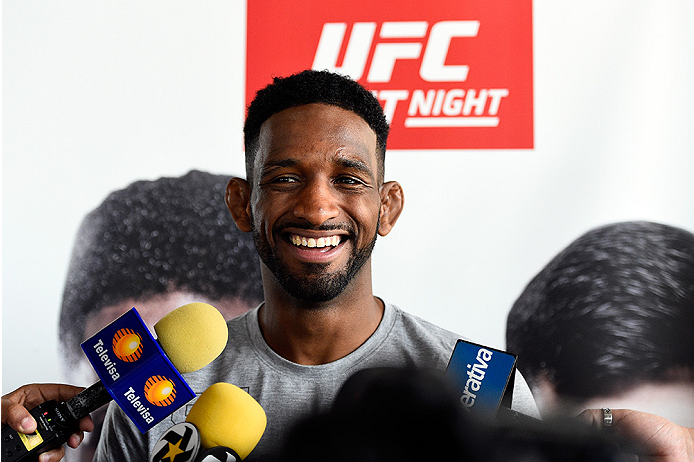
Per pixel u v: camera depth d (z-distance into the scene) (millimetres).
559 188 1882
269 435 1275
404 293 1884
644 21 1887
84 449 1826
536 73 1906
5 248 1948
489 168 1898
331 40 1953
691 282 1828
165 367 847
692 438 933
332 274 1224
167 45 1984
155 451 844
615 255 1854
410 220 1897
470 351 882
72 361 1912
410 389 409
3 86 1984
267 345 1374
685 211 1851
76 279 1937
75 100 1980
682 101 1869
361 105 1290
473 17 1927
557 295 1861
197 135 1961
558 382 1835
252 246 1933
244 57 1971
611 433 519
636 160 1870
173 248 1934
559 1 1913
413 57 1935
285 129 1239
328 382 1318
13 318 1931
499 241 1883
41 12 1999
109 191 1957
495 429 432
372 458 377
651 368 1818
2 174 1966
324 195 1198
